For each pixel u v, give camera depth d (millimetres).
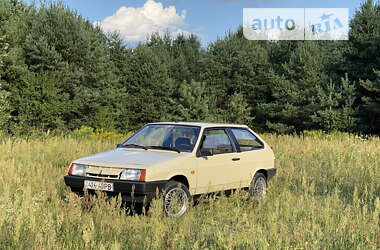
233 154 8047
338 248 5379
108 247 4914
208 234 5727
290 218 6613
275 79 38750
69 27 34219
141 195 6457
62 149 14469
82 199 6516
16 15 35156
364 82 32594
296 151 15867
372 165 11734
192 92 39625
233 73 43969
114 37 43312
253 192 8305
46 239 4941
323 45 41844
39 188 7961
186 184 7168
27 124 27719
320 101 33875
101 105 36844
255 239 5262
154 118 40406
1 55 28891
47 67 32625
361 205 8062
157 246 4992
